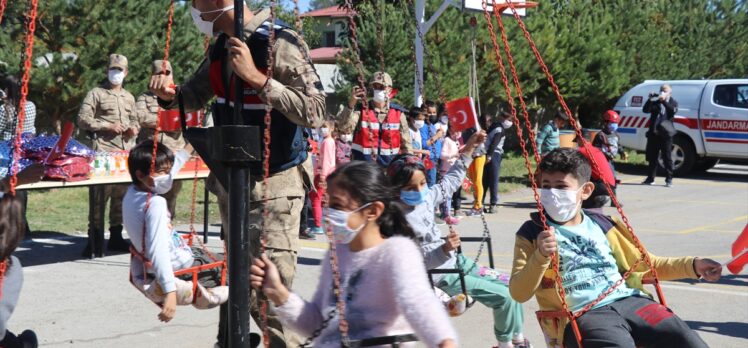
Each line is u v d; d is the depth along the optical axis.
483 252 10.43
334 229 2.88
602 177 4.55
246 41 3.94
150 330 6.52
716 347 6.22
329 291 2.98
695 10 32.00
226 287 4.90
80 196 14.95
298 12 3.66
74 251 9.80
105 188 9.51
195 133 3.96
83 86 14.71
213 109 4.27
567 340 3.83
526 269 3.76
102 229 9.46
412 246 2.87
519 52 21.89
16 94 6.83
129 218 4.73
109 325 6.64
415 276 2.78
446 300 5.11
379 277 2.84
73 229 11.46
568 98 25.59
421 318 2.71
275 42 3.92
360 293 2.86
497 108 24.20
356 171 2.91
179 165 4.98
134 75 15.30
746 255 3.88
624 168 22.67
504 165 22.39
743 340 6.42
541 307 4.04
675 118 20.77
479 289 5.31
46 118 15.42
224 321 5.01
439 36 20.16
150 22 15.45
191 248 5.28
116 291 7.81
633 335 3.85
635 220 13.60
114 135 9.73
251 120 4.07
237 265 3.36
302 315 3.02
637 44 28.05
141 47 15.30
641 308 3.88
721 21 32.91
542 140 14.72
